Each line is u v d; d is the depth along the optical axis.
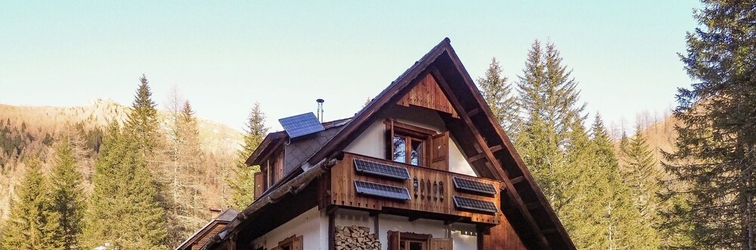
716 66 24.33
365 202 13.95
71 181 46.19
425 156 16.66
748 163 21.77
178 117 71.56
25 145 102.88
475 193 16.39
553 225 18.11
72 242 44.31
